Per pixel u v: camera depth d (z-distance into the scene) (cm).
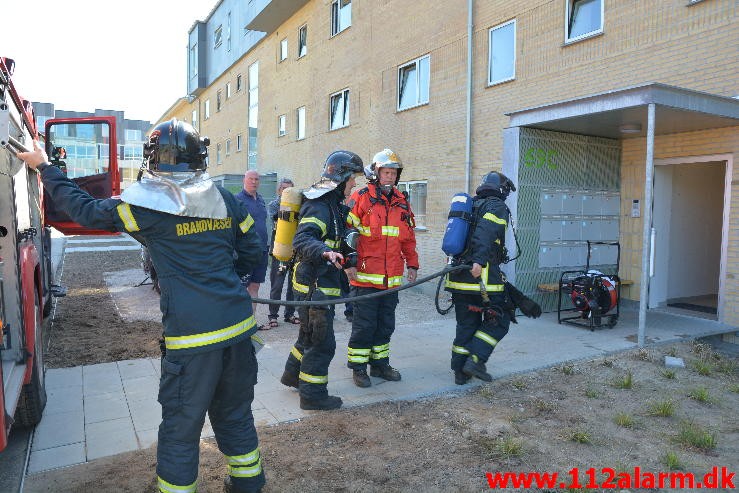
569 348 620
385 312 505
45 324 741
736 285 702
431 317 832
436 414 434
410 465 351
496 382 508
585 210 830
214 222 267
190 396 254
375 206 485
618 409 450
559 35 884
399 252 494
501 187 501
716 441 392
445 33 1125
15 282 367
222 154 2800
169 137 266
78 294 998
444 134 1134
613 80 802
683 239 888
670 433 405
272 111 2069
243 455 283
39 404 394
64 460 351
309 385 432
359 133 1446
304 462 353
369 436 393
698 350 621
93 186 756
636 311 820
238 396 279
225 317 259
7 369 365
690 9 704
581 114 659
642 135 818
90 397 461
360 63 1432
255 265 306
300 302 373
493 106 1012
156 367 543
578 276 759
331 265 423
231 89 2623
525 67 945
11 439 385
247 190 723
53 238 2245
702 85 695
